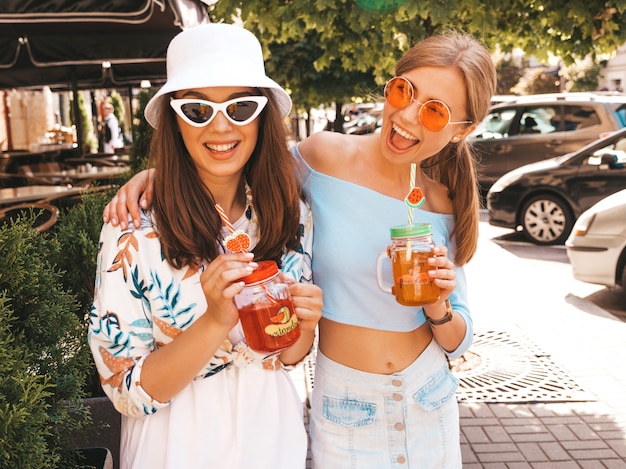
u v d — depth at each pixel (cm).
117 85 1199
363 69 621
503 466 368
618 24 479
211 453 173
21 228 211
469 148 223
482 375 483
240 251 158
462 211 216
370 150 213
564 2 481
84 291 301
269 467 178
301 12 468
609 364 498
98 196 356
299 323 169
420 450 207
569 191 884
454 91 187
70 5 466
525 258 837
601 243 606
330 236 205
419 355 211
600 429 404
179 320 172
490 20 450
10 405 179
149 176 183
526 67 3130
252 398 178
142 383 161
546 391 456
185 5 486
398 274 180
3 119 1788
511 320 600
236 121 167
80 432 270
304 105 1249
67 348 228
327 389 212
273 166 184
